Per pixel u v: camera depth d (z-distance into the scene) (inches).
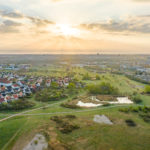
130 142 2175.2
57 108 3592.5
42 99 4131.4
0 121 2800.2
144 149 2026.3
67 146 2033.7
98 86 5285.4
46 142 2121.1
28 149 1983.3
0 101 3681.1
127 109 3494.1
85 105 3846.0
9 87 5315.0
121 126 2659.9
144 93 5098.4
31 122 2753.4
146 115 3166.8
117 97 4667.8
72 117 3024.1
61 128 2522.1
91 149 1995.6
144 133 2434.8
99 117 3063.5
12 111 3307.1
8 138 2230.6
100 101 4234.7
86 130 2487.7
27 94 4507.9
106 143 2134.6
